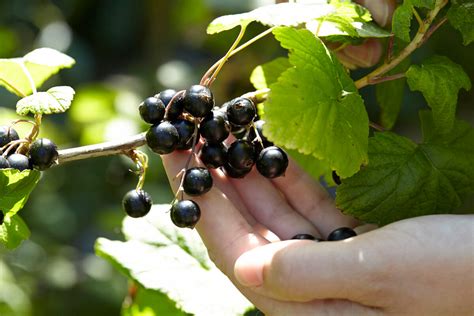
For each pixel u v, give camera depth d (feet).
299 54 1.73
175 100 1.78
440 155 1.85
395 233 1.70
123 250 1.97
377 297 1.70
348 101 1.75
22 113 1.73
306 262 1.67
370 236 1.70
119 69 4.36
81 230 3.54
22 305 2.99
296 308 1.74
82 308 3.28
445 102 1.83
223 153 1.80
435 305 1.72
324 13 1.77
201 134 1.77
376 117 3.49
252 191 1.92
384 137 1.85
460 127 1.87
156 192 3.18
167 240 2.00
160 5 3.87
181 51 4.15
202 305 1.93
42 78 1.94
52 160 1.76
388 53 1.85
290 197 1.94
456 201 1.86
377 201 1.83
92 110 3.45
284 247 1.69
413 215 1.85
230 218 1.80
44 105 1.73
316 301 1.73
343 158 1.73
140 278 1.94
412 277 1.69
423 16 2.14
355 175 1.82
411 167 1.84
